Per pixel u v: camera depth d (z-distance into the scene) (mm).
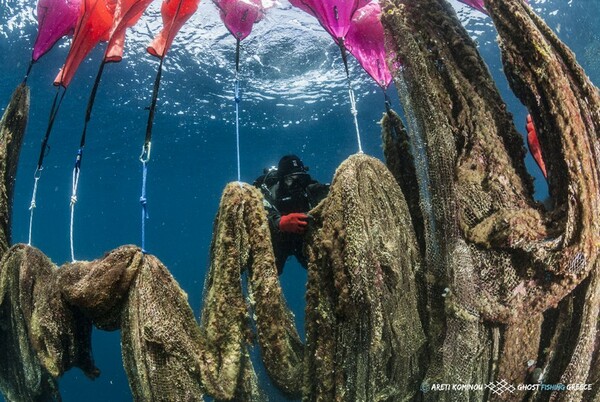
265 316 2689
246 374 2740
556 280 2404
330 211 2695
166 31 3162
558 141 2436
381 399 2594
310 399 2727
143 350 2594
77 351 3051
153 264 2770
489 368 2494
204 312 2846
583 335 2479
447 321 2494
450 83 2688
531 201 2564
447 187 2516
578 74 2475
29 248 3449
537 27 2543
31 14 10289
